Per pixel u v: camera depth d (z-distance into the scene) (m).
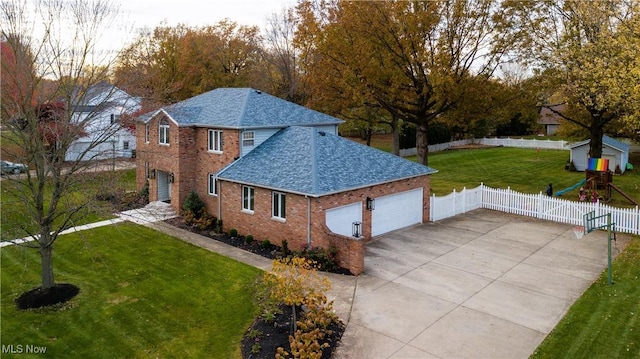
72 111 17.05
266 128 24.42
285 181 19.70
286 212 19.56
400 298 14.66
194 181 25.80
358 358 11.34
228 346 12.10
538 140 61.41
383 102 32.09
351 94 31.42
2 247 19.78
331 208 18.94
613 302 14.09
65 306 14.44
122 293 15.40
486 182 35.84
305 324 12.13
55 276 16.83
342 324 13.02
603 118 32.81
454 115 32.03
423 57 27.97
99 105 20.00
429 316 13.43
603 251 19.02
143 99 22.00
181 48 47.91
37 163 14.70
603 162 28.33
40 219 14.95
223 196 22.53
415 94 31.06
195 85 48.88
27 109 14.05
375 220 21.34
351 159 21.91
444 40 28.14
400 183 22.39
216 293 15.34
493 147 62.16
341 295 14.93
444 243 20.27
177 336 12.66
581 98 28.94
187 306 14.43
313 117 27.30
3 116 14.25
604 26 25.94
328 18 35.34
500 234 21.61
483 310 13.76
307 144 22.03
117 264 18.06
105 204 16.39
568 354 11.33
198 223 23.31
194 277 16.72
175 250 19.70
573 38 28.62
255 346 11.80
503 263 17.67
